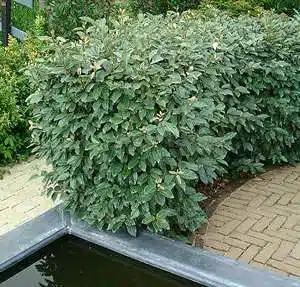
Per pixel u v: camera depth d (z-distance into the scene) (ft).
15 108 16.48
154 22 14.82
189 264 10.52
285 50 15.72
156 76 10.96
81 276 11.23
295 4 25.39
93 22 13.35
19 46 19.42
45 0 23.25
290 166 17.02
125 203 11.34
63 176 11.63
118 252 11.27
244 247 12.51
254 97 15.43
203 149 11.90
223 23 16.16
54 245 11.75
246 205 14.42
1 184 15.40
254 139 15.67
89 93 11.03
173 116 10.94
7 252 10.94
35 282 11.06
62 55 11.48
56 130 11.51
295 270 11.69
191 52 12.53
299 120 16.44
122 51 11.41
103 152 11.00
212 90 13.05
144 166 10.89
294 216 13.87
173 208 11.95
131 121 10.94
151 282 10.89
